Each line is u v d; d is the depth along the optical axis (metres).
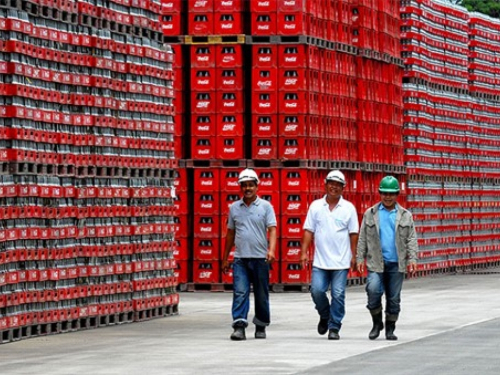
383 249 34.34
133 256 40.88
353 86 60.47
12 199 33.94
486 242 83.12
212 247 56.12
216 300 51.28
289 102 55.19
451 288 59.81
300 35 55.00
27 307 34.94
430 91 73.19
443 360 29.20
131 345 33.09
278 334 36.22
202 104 55.84
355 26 61.06
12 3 34.12
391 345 32.81
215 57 55.66
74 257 37.34
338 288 34.47
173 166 43.94
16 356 30.47
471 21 81.44
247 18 56.16
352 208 34.81
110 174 39.41
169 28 56.06
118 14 40.06
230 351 31.38
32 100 34.91
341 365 28.17
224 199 55.97
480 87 81.94
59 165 36.56
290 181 55.38
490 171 84.00
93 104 38.19
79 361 29.22
